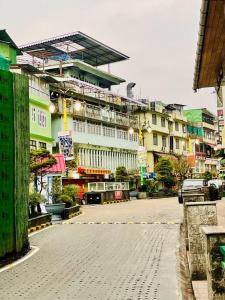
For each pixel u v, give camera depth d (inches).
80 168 1747.0
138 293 300.8
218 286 155.5
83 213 1056.2
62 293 311.7
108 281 341.7
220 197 1456.7
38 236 639.1
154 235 598.5
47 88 1594.5
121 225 740.0
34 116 1451.8
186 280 340.5
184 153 2923.2
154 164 2500.0
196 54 365.7
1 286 342.6
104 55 2101.4
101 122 1995.6
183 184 1323.8
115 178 1982.0
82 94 1871.3
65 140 1176.2
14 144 462.9
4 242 434.0
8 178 449.1
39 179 1016.9
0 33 1347.2
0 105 433.1
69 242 567.2
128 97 2454.5
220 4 245.8
